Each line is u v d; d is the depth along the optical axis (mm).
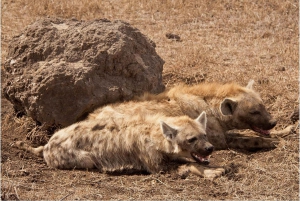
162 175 11695
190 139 11586
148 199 10586
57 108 13164
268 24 22031
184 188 11109
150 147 11914
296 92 16203
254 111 13180
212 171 11469
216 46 20125
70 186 11273
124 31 14281
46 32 13984
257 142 13188
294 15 22766
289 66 18359
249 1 23984
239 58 19031
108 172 12180
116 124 12320
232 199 10688
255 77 17188
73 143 12336
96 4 23828
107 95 13336
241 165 12031
